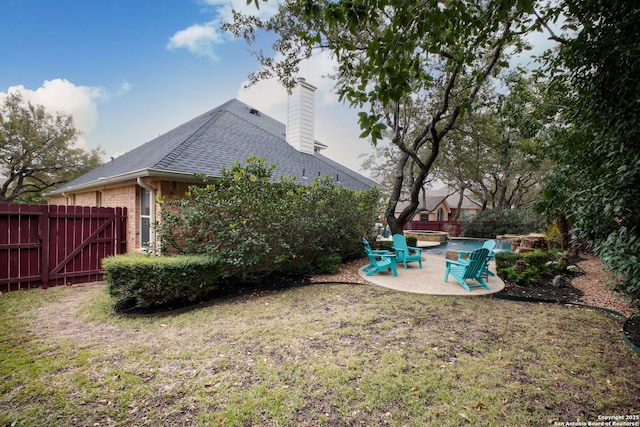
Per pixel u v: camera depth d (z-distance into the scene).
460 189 23.86
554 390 2.56
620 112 2.54
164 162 6.40
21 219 5.73
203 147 7.89
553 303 5.16
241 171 6.01
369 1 2.23
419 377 2.71
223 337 3.56
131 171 6.78
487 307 4.84
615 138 2.72
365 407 2.30
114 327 3.91
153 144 11.23
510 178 22.69
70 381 2.61
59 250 6.18
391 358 3.06
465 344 3.42
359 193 8.89
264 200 6.00
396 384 2.60
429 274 7.34
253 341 3.45
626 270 2.80
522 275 6.39
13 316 4.30
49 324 4.00
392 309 4.63
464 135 12.35
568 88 3.89
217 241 5.61
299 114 11.98
